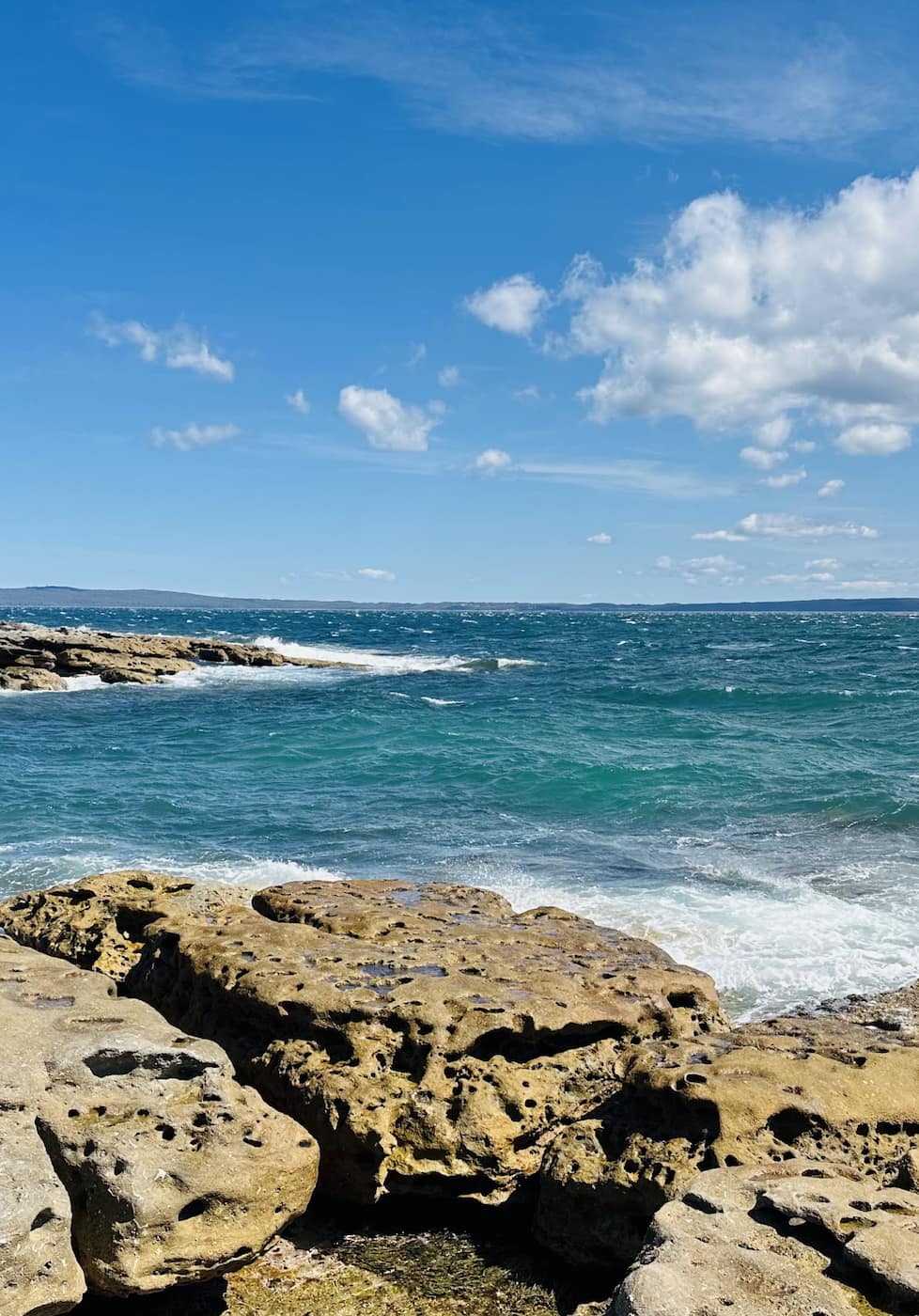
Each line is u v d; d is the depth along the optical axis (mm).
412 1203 7730
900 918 14125
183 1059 6930
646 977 9477
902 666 65938
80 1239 6035
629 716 37750
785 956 12703
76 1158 6152
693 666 67875
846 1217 5531
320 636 118000
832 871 16641
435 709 41094
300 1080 8016
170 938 10289
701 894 15289
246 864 17125
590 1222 6977
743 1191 5973
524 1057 8391
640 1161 6980
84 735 34125
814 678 55844
